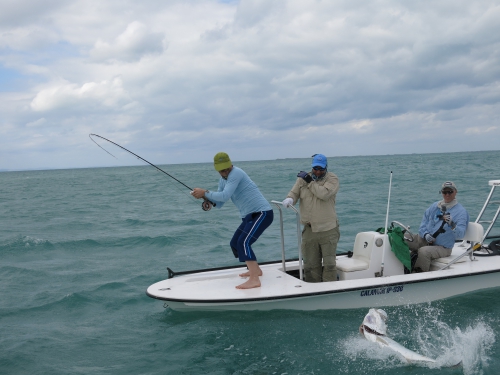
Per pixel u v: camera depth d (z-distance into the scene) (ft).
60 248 30.78
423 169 131.03
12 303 19.01
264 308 16.07
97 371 12.76
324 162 16.51
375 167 163.32
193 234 34.91
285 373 12.23
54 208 61.72
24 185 149.38
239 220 42.98
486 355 12.92
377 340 13.55
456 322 15.31
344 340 14.05
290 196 17.42
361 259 18.30
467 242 22.18
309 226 17.47
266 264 19.65
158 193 85.76
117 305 18.51
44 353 13.98
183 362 13.10
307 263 17.75
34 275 23.61
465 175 93.91
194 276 18.02
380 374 12.02
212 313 16.15
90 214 52.80
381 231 18.78
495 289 18.34
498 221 35.01
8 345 14.60
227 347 13.84
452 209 18.67
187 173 211.20
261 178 112.68
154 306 18.21
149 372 12.62
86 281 22.20
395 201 50.78
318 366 12.51
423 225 19.58
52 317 17.33
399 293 16.80
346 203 50.06
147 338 14.88
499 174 93.56
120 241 32.76
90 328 16.03
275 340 14.16
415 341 13.87
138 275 23.13
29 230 40.55
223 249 29.40
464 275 17.24
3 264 26.40
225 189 15.98
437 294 17.30
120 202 68.39
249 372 12.35
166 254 28.37
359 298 16.39
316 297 16.01
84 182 160.86
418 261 18.60
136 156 17.99
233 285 16.75
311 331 14.70
